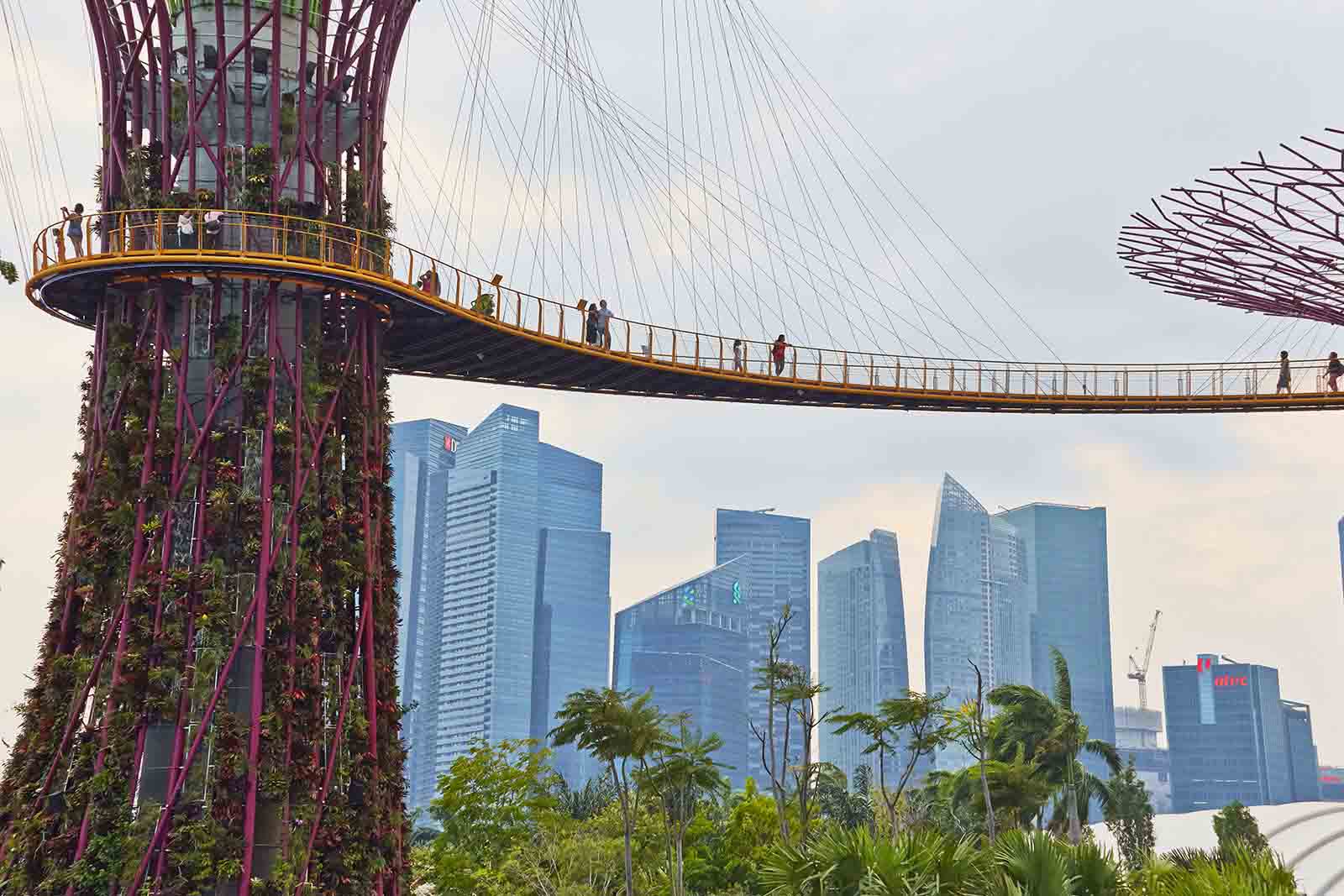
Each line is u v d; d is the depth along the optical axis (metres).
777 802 91.38
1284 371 83.50
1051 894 35.75
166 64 54.19
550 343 65.62
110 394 53.94
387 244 56.75
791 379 76.50
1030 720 98.00
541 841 81.88
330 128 56.59
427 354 67.62
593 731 68.69
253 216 54.00
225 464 51.69
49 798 49.84
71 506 53.34
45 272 54.31
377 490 55.69
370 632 53.81
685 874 89.06
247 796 49.28
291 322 54.59
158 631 50.41
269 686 50.62
